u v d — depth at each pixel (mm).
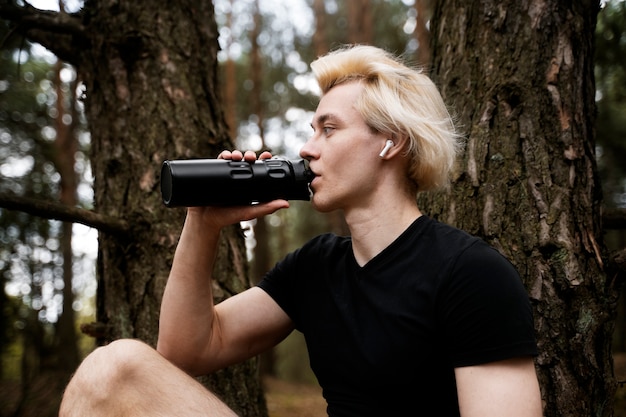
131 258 2029
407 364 1041
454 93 1760
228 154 1149
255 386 2086
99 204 2139
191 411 1049
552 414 1417
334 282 1216
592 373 1428
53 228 6102
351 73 1208
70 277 7316
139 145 2111
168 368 1101
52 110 6969
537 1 1673
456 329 1000
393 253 1118
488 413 940
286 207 1162
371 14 7609
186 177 1072
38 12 2168
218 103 2328
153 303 1980
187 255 1270
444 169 1215
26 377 4805
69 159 7148
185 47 2232
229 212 1177
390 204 1161
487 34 1733
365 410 1101
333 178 1155
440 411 1062
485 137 1651
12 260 5645
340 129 1165
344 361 1138
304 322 1266
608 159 5184
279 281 1357
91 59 2219
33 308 6523
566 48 1651
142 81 2154
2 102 5266
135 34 2141
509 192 1580
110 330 2035
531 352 962
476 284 992
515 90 1644
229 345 1336
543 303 1463
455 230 1107
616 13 2775
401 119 1130
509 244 1539
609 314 1485
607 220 1626
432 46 1933
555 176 1570
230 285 2088
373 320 1097
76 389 1096
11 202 1733
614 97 4387
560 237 1501
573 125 1617
